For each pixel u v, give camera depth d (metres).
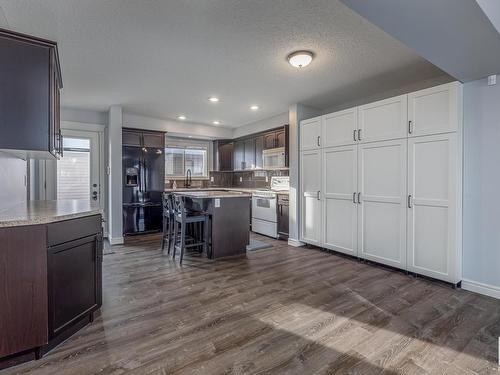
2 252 1.61
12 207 2.36
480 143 2.69
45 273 1.73
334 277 3.12
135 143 5.43
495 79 2.58
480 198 2.70
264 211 5.47
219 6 2.03
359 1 1.52
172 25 2.28
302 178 4.50
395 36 1.89
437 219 2.89
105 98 4.29
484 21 1.69
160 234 5.55
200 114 5.39
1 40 1.75
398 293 2.69
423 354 1.75
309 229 4.39
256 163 6.21
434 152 2.90
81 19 2.19
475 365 1.65
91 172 5.05
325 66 3.09
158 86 3.74
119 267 3.48
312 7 2.05
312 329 2.05
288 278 3.10
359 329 2.05
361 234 3.61
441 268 2.87
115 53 2.78
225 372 1.59
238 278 3.10
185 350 1.80
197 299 2.56
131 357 1.73
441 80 3.42
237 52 2.76
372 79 3.46
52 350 1.80
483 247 2.68
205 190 6.43
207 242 3.93
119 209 4.75
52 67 1.91
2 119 1.76
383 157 3.35
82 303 2.04
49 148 1.88
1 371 1.61
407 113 3.11
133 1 1.97
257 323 2.13
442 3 1.52
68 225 1.90
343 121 3.82
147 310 2.34
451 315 2.25
